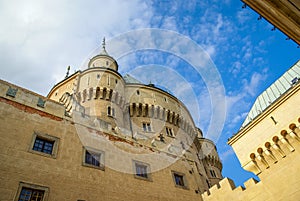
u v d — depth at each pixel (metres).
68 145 14.64
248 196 17.05
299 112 16.23
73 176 13.17
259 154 17.94
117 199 13.97
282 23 4.57
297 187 14.73
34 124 14.09
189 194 18.80
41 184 11.66
